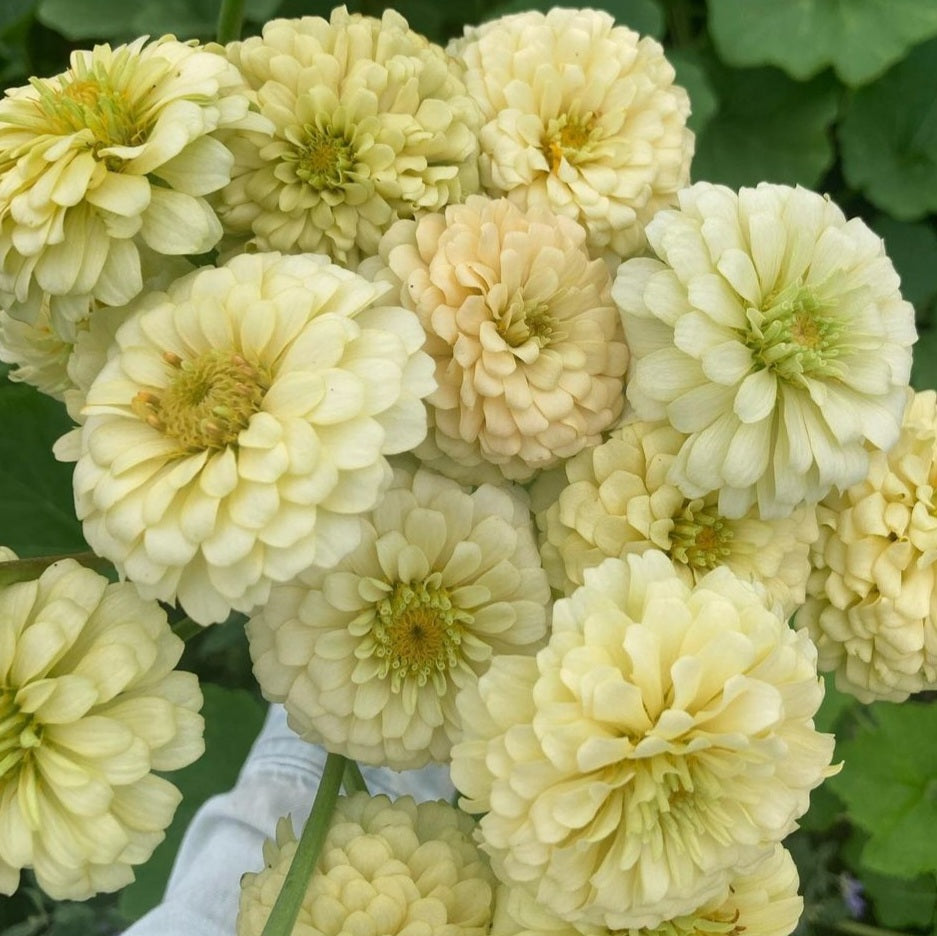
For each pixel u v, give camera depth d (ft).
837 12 2.03
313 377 1.03
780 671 1.05
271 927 1.09
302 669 1.16
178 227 1.09
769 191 1.22
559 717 1.01
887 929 2.05
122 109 1.11
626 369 1.22
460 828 1.21
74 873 1.05
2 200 1.07
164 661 1.11
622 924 1.06
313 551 1.02
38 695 1.04
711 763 1.04
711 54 2.26
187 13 1.99
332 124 1.20
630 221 1.30
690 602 1.06
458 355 1.15
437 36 2.22
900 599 1.31
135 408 1.07
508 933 1.12
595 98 1.34
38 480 1.90
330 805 1.20
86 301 1.09
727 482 1.16
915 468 1.33
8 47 2.16
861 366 1.21
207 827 1.56
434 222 1.19
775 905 1.16
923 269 2.22
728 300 1.17
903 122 2.19
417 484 1.16
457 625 1.18
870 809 1.82
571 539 1.21
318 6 2.08
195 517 1.01
